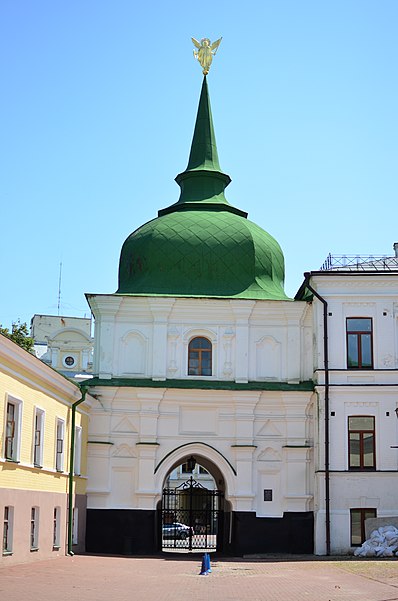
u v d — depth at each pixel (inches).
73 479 1422.2
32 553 1177.4
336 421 1540.4
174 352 1633.9
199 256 1705.2
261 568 1224.8
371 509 1512.1
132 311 1644.9
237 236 1729.8
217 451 1595.7
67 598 768.3
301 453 1590.8
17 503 1110.4
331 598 820.6
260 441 1604.3
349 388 1544.0
